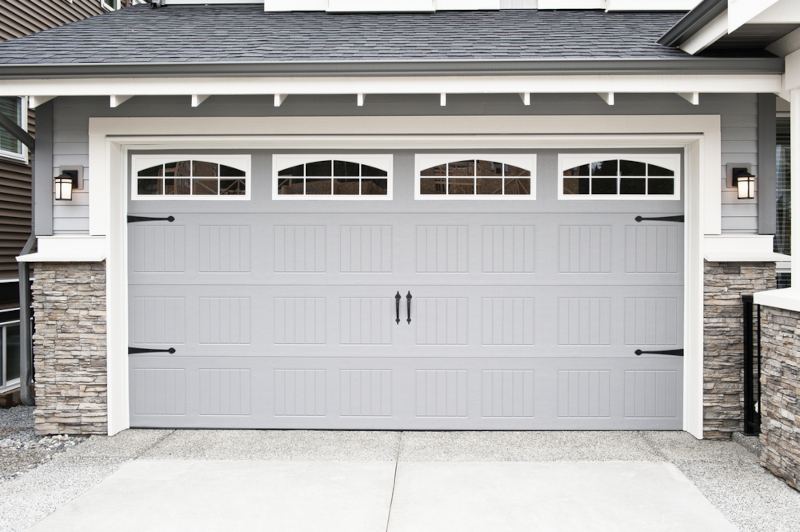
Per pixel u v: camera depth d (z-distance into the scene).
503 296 4.71
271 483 3.62
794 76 3.86
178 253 4.76
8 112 6.66
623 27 5.18
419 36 4.84
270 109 4.61
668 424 4.69
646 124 4.50
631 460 4.02
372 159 4.73
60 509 3.27
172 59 4.16
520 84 4.07
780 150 5.41
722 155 4.49
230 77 4.11
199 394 4.77
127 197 4.76
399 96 4.58
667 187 4.68
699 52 4.11
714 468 3.87
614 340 4.69
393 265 4.73
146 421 4.78
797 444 3.49
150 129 4.60
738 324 4.43
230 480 3.67
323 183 4.75
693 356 4.55
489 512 3.22
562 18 5.62
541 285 4.70
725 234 4.45
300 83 4.12
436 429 4.73
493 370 4.72
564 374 4.71
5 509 3.28
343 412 4.75
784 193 5.41
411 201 4.71
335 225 4.74
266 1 5.84
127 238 4.77
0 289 6.47
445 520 3.13
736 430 4.45
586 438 4.50
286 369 4.75
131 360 4.77
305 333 4.75
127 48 4.48
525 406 4.72
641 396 4.70
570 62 3.96
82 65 4.04
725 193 4.48
